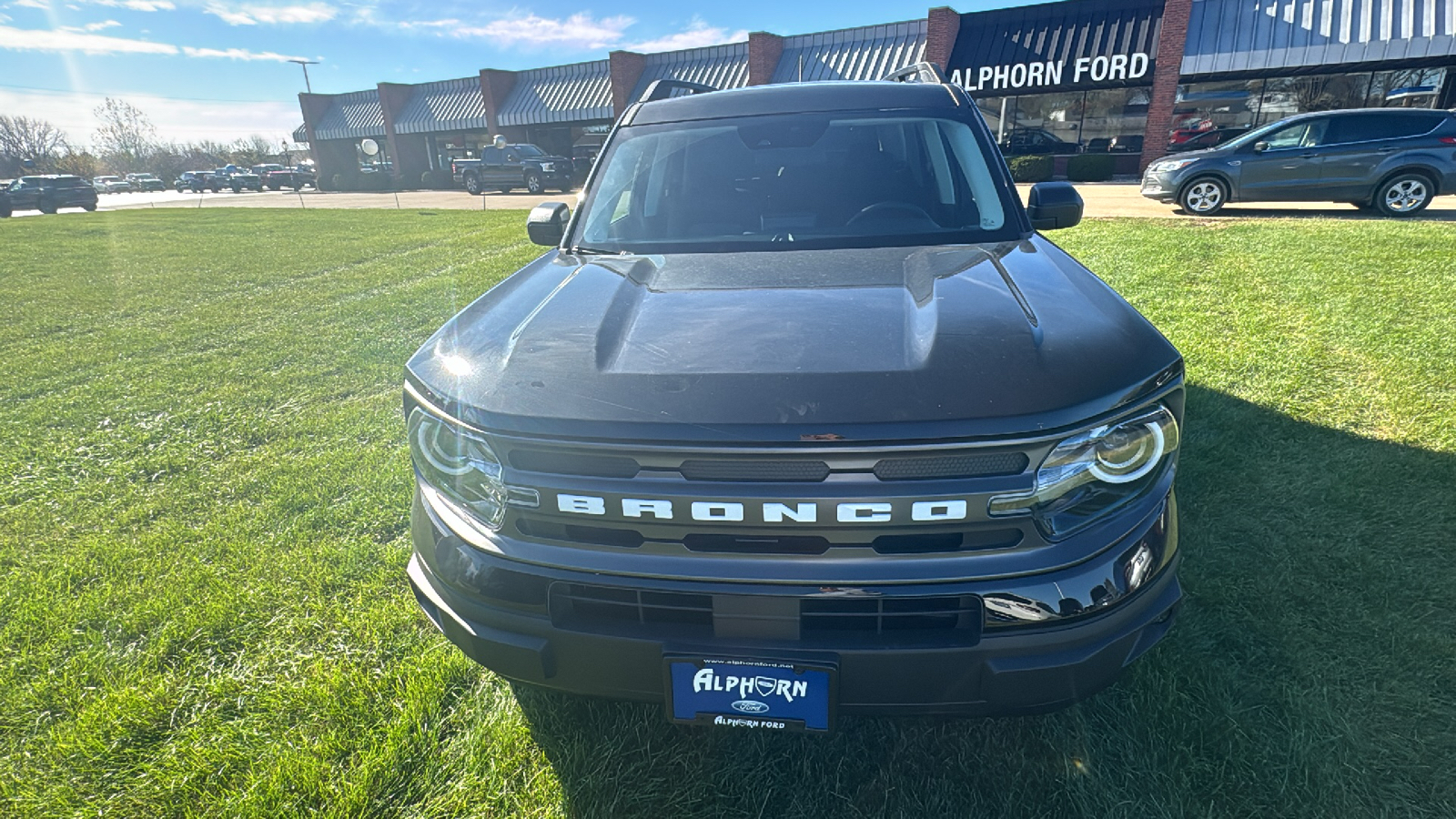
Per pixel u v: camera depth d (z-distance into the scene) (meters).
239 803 1.79
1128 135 21.02
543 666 1.56
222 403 4.70
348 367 5.40
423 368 1.70
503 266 9.34
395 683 2.14
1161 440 1.47
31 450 4.05
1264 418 3.54
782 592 1.38
